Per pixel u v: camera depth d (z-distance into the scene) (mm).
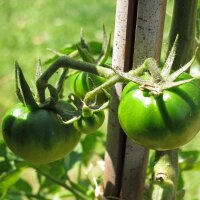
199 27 532
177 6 473
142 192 516
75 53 520
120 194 515
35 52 1765
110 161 508
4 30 1909
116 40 470
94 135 674
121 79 427
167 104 411
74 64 439
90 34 1845
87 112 429
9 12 2012
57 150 471
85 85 505
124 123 428
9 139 474
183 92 418
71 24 1923
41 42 1832
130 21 460
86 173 574
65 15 1981
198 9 530
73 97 447
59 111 468
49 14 1998
